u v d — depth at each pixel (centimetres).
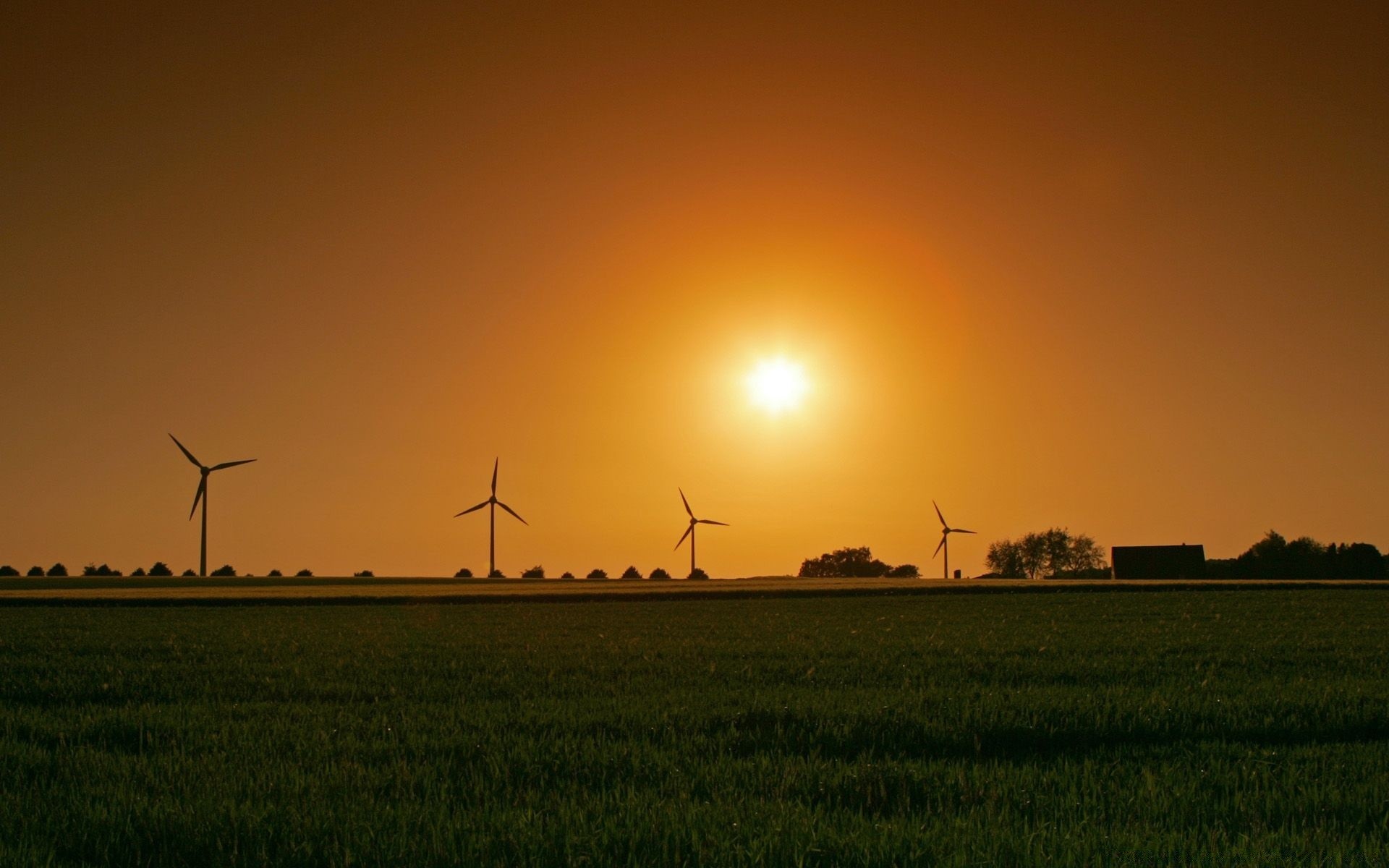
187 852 928
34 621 4659
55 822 1005
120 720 1645
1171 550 13400
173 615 5141
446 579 14100
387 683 2178
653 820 980
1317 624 3981
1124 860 855
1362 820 995
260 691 2059
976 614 4762
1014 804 1056
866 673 2281
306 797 1105
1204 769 1230
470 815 1013
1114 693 1859
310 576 15088
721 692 1945
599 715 1664
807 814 991
